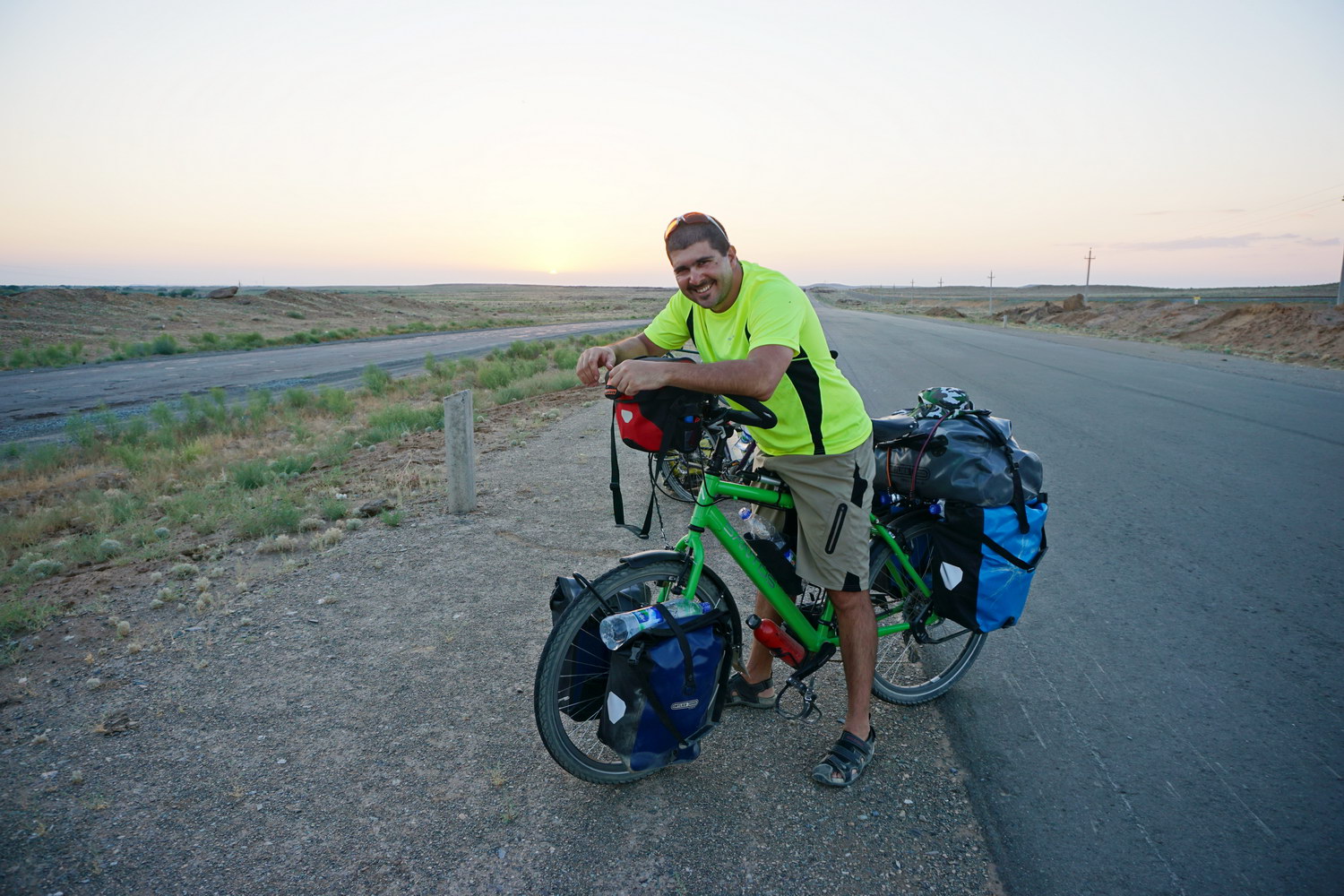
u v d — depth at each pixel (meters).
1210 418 9.85
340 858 2.34
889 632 3.06
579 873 2.28
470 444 5.83
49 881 2.24
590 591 2.48
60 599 4.36
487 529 5.48
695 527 2.60
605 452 8.13
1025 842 2.39
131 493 7.44
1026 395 11.99
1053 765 2.79
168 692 3.31
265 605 4.21
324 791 2.66
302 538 5.36
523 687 3.34
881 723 3.10
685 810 2.57
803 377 2.41
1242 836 2.40
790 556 2.73
